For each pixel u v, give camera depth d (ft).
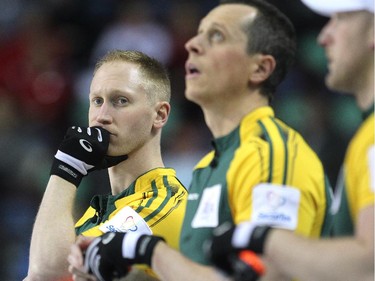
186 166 89.92
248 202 32.45
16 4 108.17
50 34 106.22
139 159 42.96
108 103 42.06
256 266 29.45
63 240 40.14
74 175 41.16
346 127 90.17
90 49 105.40
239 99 34.88
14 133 94.79
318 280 27.78
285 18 35.81
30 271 40.88
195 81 34.65
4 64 103.76
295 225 32.07
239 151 33.73
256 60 34.81
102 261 33.04
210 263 32.78
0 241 86.33
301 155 33.55
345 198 30.12
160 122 43.32
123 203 42.65
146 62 43.16
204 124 93.91
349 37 29.89
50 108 100.73
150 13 103.40
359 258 27.12
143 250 32.32
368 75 29.94
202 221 33.58
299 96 94.38
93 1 108.17
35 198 89.86
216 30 34.71
